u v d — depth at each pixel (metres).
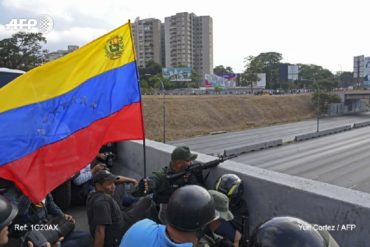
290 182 3.79
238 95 110.69
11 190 3.77
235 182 3.84
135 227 2.21
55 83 3.91
